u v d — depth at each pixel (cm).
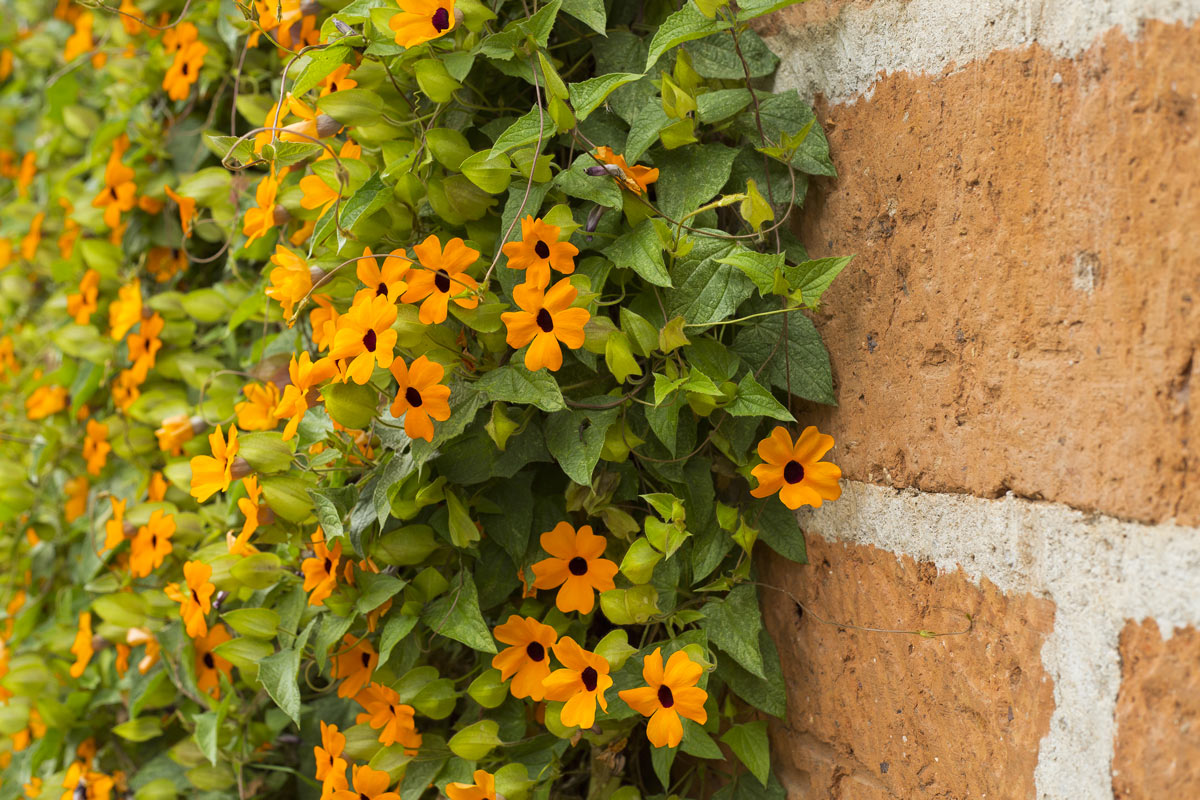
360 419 107
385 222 108
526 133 104
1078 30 92
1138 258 90
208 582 114
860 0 102
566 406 104
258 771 124
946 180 97
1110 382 91
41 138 173
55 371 144
